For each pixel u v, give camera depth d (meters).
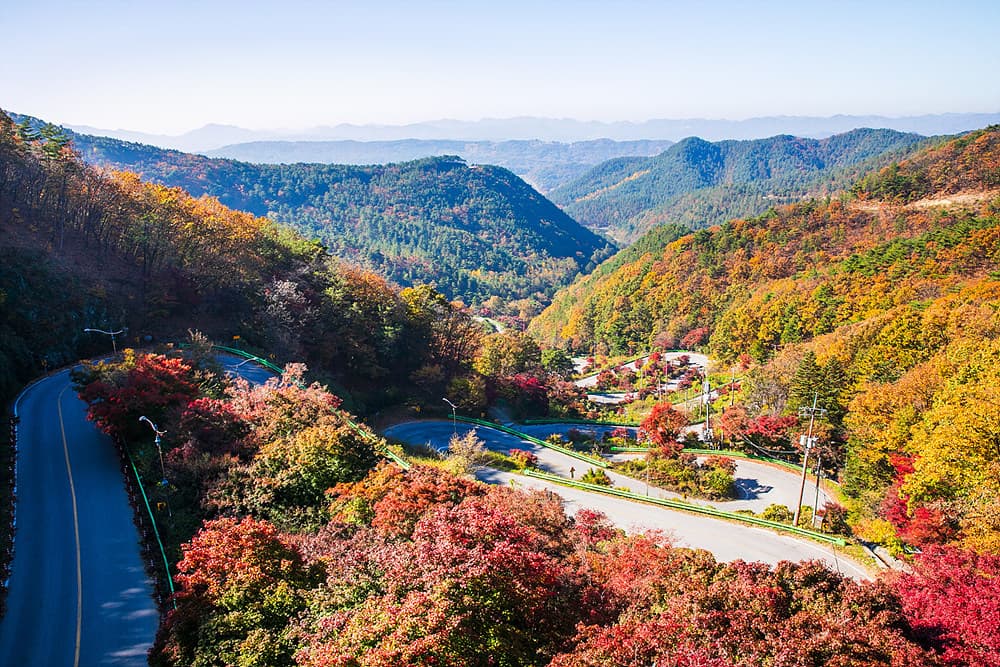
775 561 31.77
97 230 65.31
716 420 64.00
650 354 122.06
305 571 19.97
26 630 21.36
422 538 17.44
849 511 39.22
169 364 37.56
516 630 15.15
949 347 52.31
